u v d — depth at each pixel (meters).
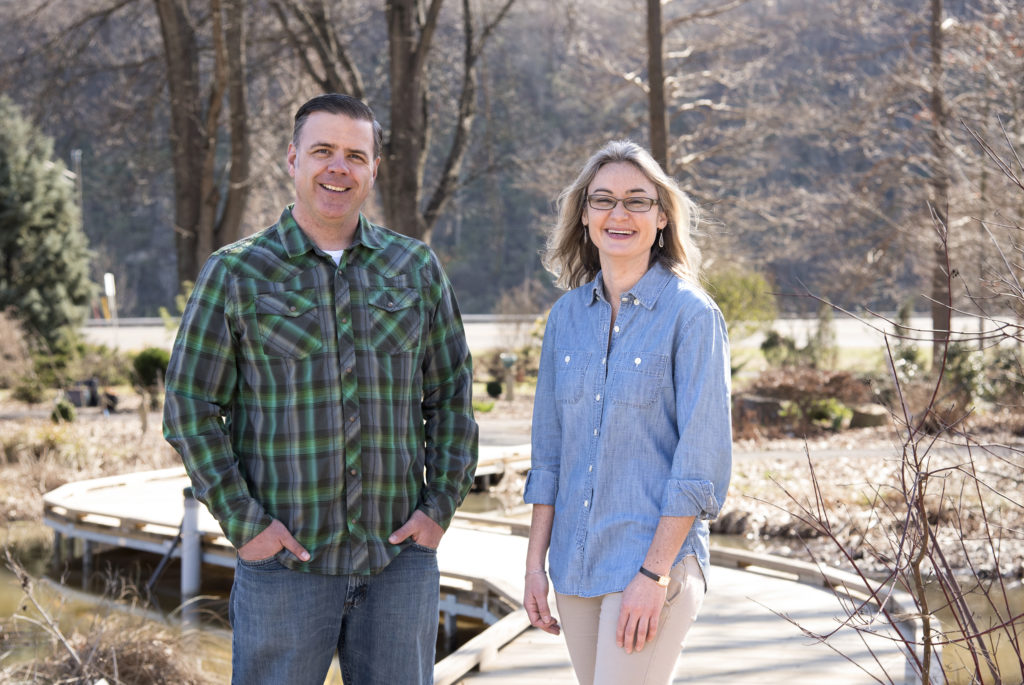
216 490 2.25
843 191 20.00
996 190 9.52
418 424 2.51
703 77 22.20
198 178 20.14
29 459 12.38
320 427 2.32
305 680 2.35
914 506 2.47
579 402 2.45
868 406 16.16
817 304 21.97
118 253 63.38
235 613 2.38
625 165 2.44
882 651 4.66
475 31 21.47
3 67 18.94
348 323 2.38
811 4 22.17
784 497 10.09
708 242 19.22
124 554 8.98
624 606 2.21
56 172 27.22
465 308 60.38
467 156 30.58
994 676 2.57
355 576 2.36
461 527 8.22
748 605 5.55
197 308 2.33
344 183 2.39
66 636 5.70
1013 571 6.37
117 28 22.44
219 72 18.41
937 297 14.57
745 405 16.75
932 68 16.22
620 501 2.33
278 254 2.38
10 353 20.06
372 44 23.92
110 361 22.81
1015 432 7.77
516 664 4.58
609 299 2.53
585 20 21.67
